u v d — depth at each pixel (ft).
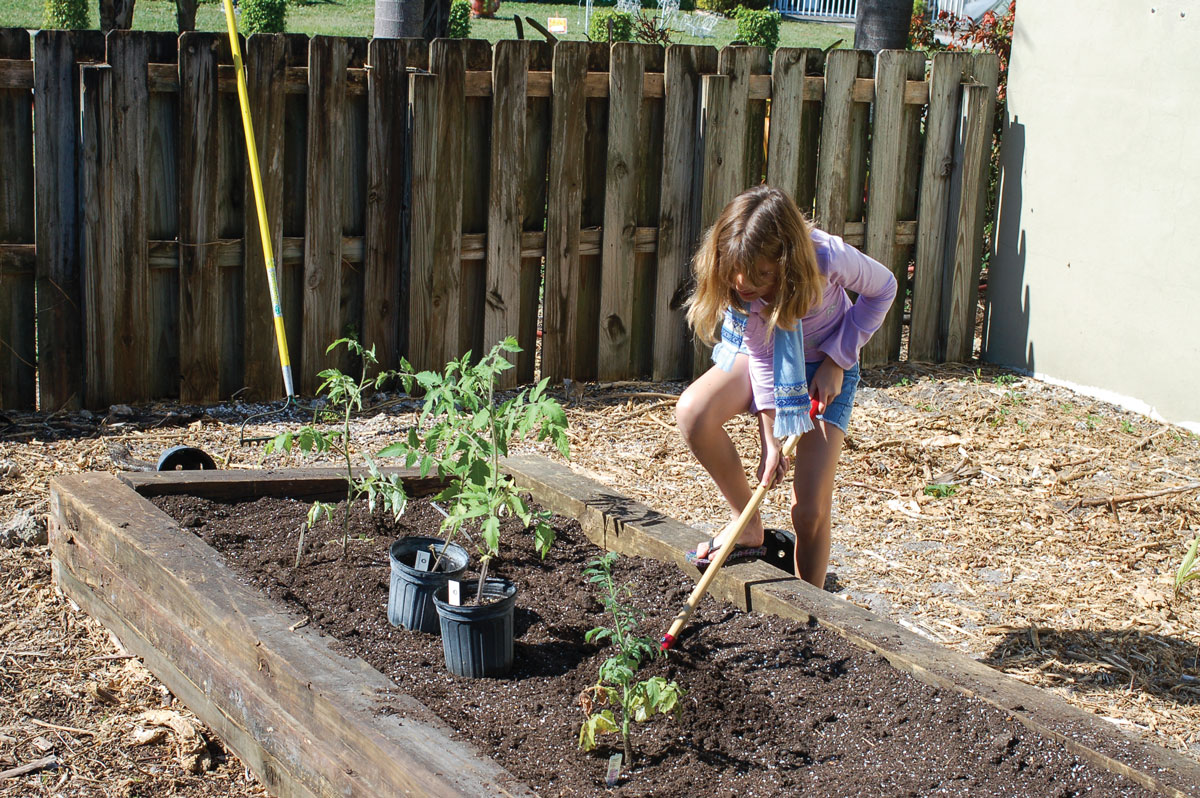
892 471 20.47
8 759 11.26
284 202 22.18
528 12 102.83
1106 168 24.77
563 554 14.28
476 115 23.08
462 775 8.65
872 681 10.96
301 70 21.53
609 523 14.73
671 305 25.41
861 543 17.43
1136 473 20.86
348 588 12.86
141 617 12.97
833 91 25.53
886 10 32.09
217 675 11.50
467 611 10.88
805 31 105.70
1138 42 23.76
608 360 25.21
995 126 29.91
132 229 20.90
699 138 24.73
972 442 22.11
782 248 11.50
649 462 20.61
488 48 22.80
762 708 10.62
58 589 14.88
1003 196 27.61
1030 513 18.75
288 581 12.89
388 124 22.29
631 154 24.21
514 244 23.66
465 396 12.68
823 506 13.37
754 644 11.80
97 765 11.28
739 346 13.08
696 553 13.48
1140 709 12.77
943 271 27.63
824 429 13.25
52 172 20.33
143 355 21.58
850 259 12.32
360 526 14.69
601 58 23.88
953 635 14.52
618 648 11.41
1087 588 15.99
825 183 26.03
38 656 13.16
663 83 24.39
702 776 9.56
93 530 13.75
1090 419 23.84
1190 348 23.36
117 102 20.24
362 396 23.30
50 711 12.12
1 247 20.42
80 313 21.11
